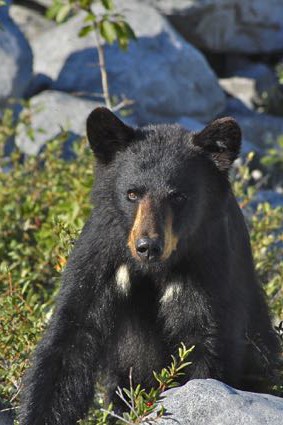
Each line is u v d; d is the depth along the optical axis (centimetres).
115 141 982
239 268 1020
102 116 972
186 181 948
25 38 2045
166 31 2220
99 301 980
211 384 800
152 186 940
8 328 1027
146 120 2128
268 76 2459
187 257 964
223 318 962
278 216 1404
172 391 821
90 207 1305
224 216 988
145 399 850
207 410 780
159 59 2172
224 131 972
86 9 1608
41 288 1197
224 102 2295
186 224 949
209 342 956
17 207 1405
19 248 1311
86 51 2145
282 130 2288
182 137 987
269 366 1068
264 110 2408
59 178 1486
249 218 1498
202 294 962
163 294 986
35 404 941
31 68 2028
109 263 974
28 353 1012
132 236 922
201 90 2227
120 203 956
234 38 2445
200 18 2373
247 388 1055
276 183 2069
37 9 2311
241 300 996
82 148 1530
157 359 1017
